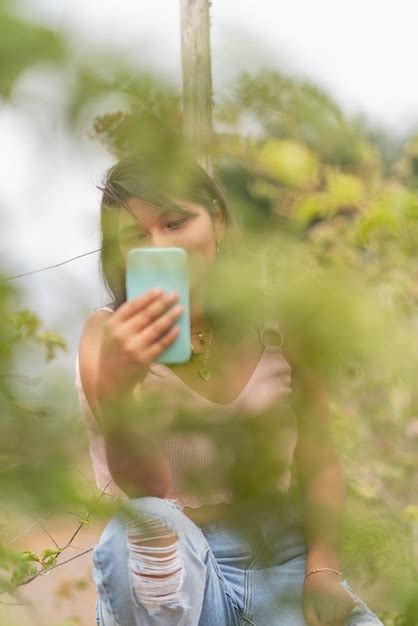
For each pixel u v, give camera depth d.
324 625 2.31
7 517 0.82
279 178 1.26
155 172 0.78
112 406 0.92
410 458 3.38
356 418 3.25
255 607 2.39
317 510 1.25
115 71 0.65
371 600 1.24
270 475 0.95
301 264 0.87
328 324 0.71
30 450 0.71
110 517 0.81
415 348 0.72
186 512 2.43
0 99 0.65
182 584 2.38
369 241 2.81
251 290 0.76
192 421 0.92
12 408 0.73
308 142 0.94
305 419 1.25
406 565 1.15
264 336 0.93
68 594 3.70
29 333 0.79
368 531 1.18
